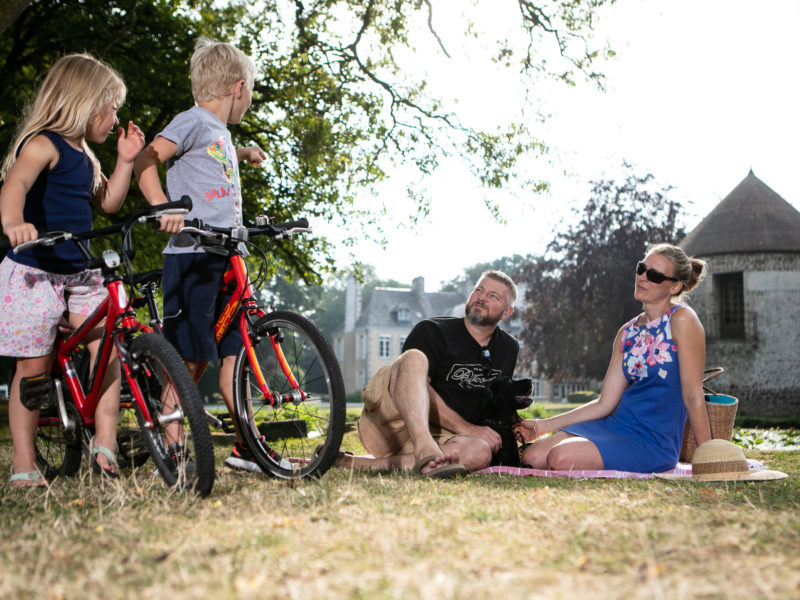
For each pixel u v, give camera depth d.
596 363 29.00
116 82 3.16
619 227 28.61
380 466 3.66
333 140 15.14
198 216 3.29
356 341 65.38
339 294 80.44
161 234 14.14
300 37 14.73
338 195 16.08
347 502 2.38
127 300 2.93
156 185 3.20
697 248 26.61
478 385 3.85
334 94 14.86
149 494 2.53
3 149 11.94
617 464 3.61
